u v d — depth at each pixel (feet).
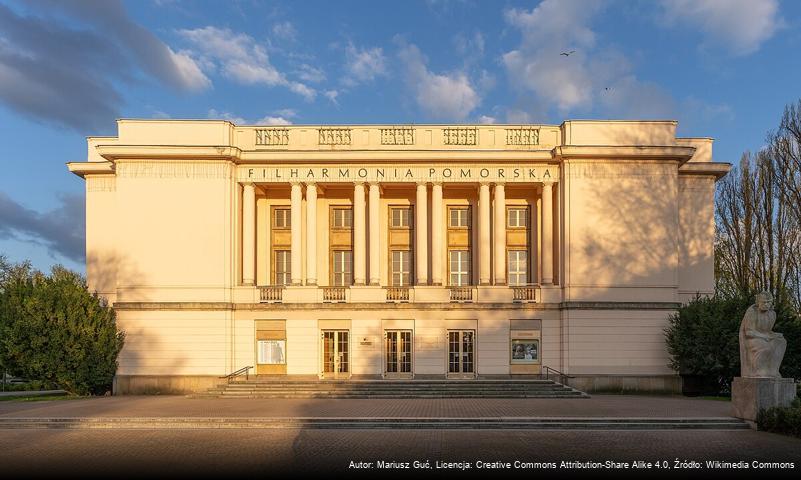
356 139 115.24
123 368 108.17
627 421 64.75
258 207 122.72
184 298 109.70
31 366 98.07
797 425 58.34
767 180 132.98
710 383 106.01
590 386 107.24
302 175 114.42
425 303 110.63
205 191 111.45
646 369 107.45
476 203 122.11
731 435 59.82
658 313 108.58
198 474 44.45
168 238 110.83
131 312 109.29
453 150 113.29
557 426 64.49
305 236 118.62
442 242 115.75
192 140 112.27
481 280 113.70
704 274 118.93
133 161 111.65
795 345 93.50
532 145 114.62
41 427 67.05
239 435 60.64
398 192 122.52
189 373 108.27
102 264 119.14
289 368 110.73
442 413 71.67
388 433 61.46
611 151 109.81
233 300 111.45
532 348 110.73
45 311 99.76
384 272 122.11
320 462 48.08
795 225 126.62
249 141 114.93
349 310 111.45
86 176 120.47
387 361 111.04
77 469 46.39
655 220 110.52
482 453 51.16
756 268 136.46
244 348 111.24
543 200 114.01
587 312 108.68
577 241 110.11
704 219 119.85
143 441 57.72
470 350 111.04
